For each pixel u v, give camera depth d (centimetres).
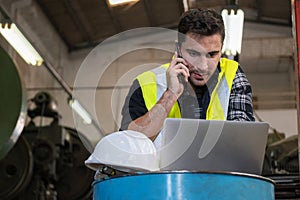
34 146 600
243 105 231
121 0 775
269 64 1204
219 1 1058
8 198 559
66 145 629
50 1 985
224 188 183
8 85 334
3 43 912
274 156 631
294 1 241
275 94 1194
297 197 329
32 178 584
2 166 560
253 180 188
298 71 235
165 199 181
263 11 1138
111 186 190
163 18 1078
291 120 1191
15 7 946
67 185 620
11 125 329
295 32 239
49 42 1069
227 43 771
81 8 1002
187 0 1016
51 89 1092
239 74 237
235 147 200
